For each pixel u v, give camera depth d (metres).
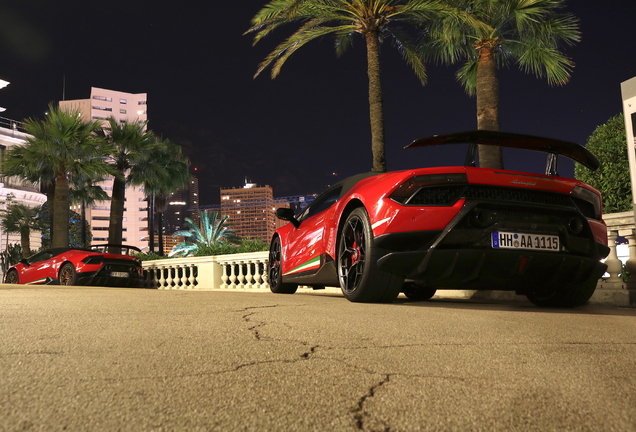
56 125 19.75
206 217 24.22
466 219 3.62
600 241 4.05
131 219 132.00
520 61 12.27
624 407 1.26
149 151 24.03
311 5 12.48
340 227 4.45
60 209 20.20
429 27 13.18
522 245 3.70
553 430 1.09
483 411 1.21
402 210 3.62
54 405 1.22
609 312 4.00
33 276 12.15
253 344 2.05
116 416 1.15
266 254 11.69
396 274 3.77
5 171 20.86
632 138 5.29
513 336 2.33
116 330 2.38
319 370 1.62
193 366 1.65
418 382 1.48
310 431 1.07
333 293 8.00
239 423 1.11
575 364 1.75
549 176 3.82
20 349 1.91
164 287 14.58
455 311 3.38
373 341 2.15
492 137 4.02
